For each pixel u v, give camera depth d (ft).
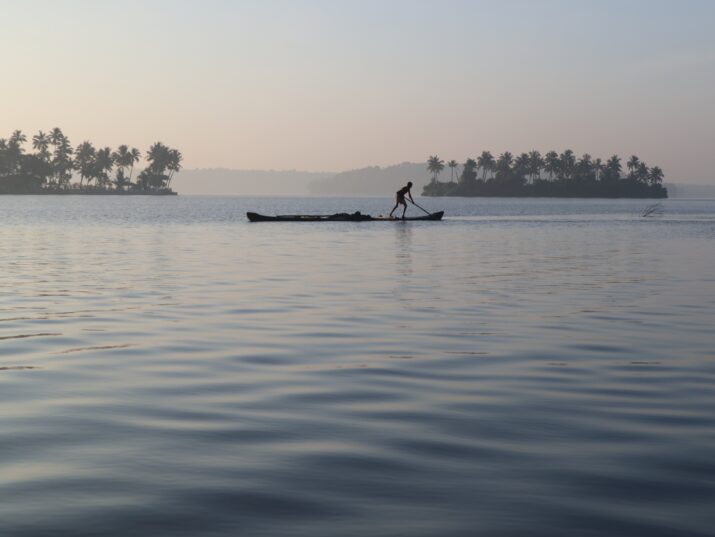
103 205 460.14
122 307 46.96
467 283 61.11
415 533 14.40
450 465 18.43
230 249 98.73
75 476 17.49
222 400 24.89
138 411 23.38
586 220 229.45
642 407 24.16
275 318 42.88
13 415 22.74
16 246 104.94
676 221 223.10
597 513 15.42
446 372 29.37
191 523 14.83
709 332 38.78
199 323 41.04
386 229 155.02
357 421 22.41
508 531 14.51
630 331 39.04
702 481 17.33
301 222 191.42
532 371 29.58
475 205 557.33
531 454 19.33
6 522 14.80
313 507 15.70
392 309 46.50
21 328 39.17
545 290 56.65
